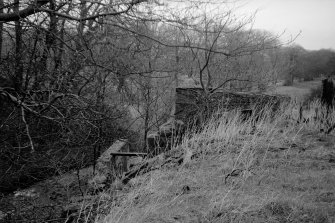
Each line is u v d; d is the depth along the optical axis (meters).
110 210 3.88
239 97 8.22
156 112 14.46
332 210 3.53
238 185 4.43
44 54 9.38
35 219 6.40
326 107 8.22
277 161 5.31
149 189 4.28
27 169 9.34
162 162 5.46
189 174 4.91
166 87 14.76
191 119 7.90
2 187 8.99
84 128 9.13
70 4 8.96
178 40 11.34
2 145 9.11
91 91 9.91
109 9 9.11
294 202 3.72
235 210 3.61
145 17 8.99
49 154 9.12
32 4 8.23
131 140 13.55
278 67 19.95
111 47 9.84
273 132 6.63
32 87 9.47
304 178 4.61
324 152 5.70
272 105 7.86
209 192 4.21
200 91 8.16
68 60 9.62
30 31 9.05
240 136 6.53
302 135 6.80
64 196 7.64
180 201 3.89
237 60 12.79
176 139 6.73
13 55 9.40
